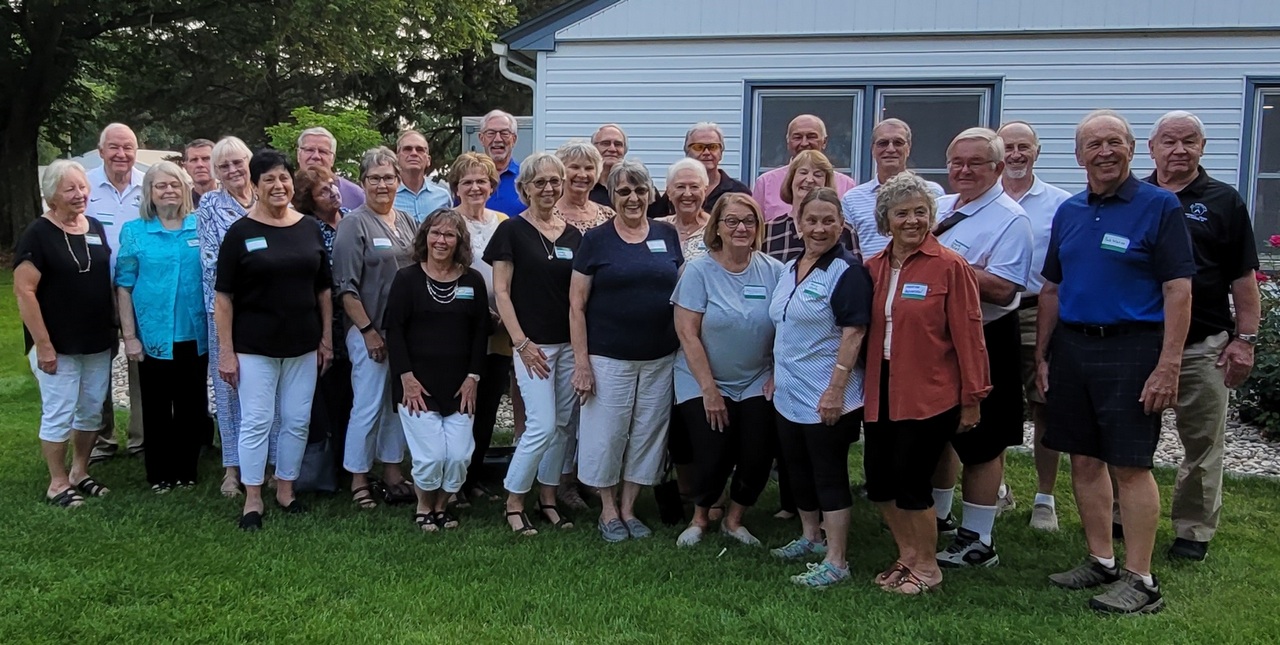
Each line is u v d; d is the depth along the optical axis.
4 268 15.48
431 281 4.27
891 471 3.56
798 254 4.30
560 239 4.27
